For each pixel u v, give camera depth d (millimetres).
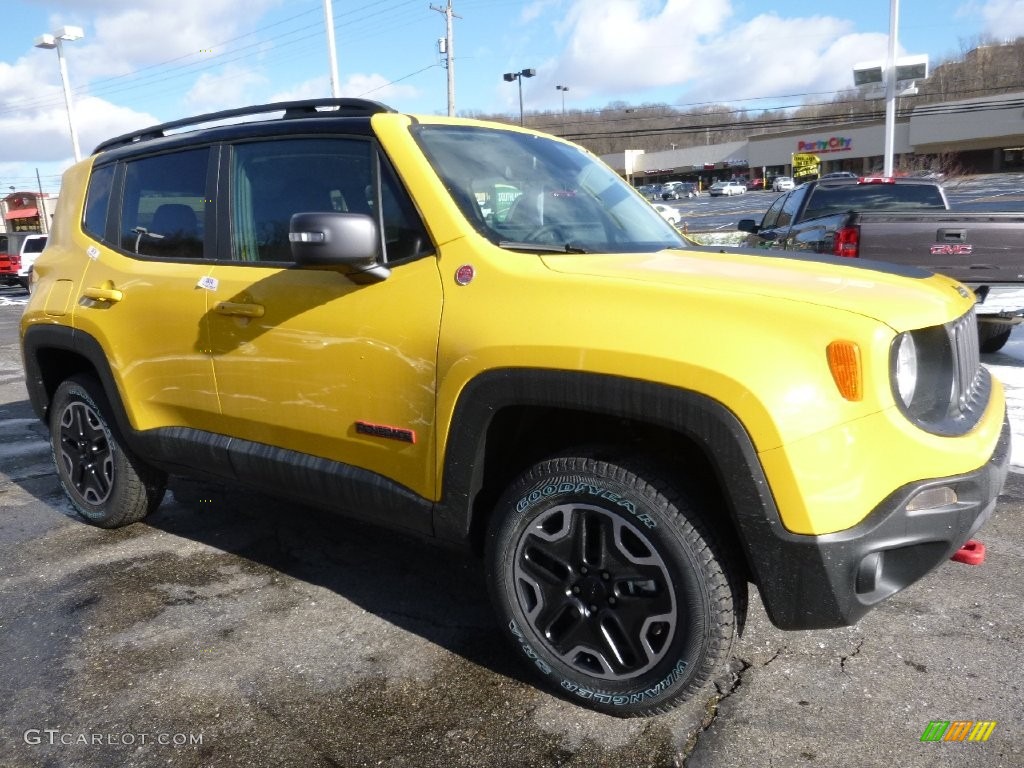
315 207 3051
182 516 4383
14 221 61062
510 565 2611
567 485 2453
